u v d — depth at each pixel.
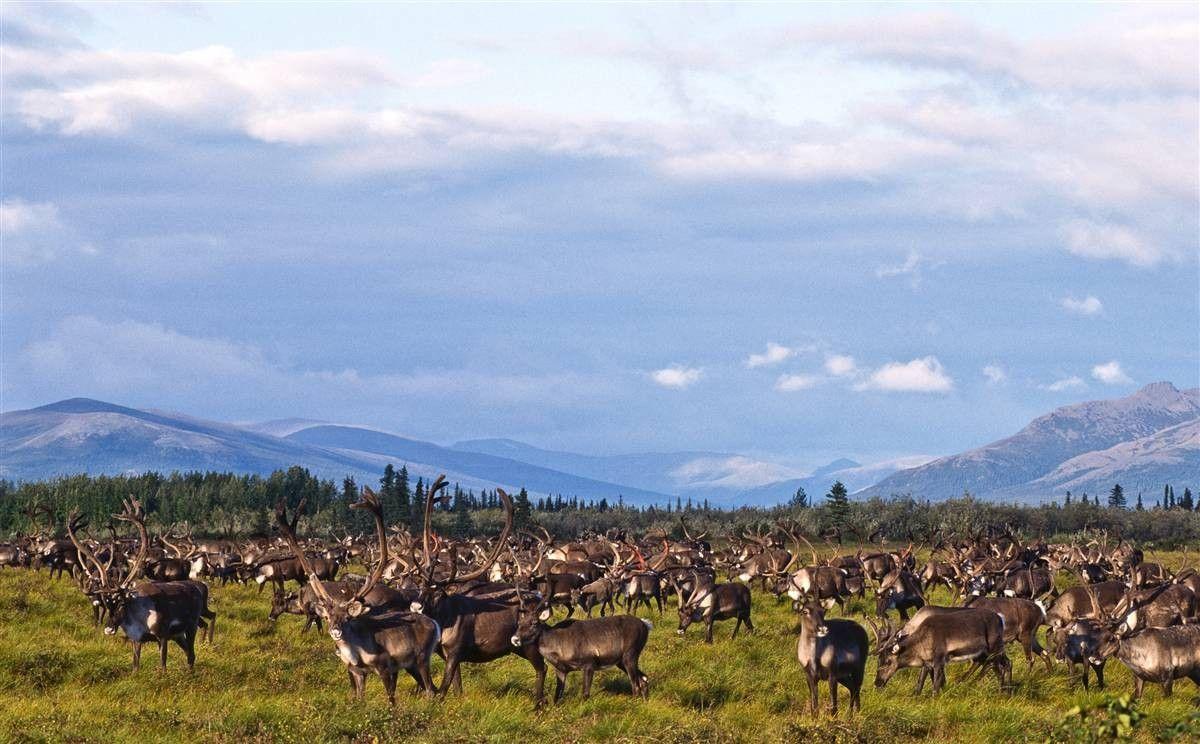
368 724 27.89
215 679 35.00
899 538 177.12
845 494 185.50
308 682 35.47
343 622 30.44
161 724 28.56
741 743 28.16
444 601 32.69
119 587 35.56
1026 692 35.44
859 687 32.28
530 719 30.03
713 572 55.88
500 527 189.00
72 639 42.34
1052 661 39.03
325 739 27.34
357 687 31.47
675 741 27.89
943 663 34.59
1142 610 41.12
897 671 37.28
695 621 48.50
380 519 31.56
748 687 35.50
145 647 40.38
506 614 32.75
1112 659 39.59
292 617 51.00
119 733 27.55
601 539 85.75
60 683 34.69
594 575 57.53
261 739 27.12
